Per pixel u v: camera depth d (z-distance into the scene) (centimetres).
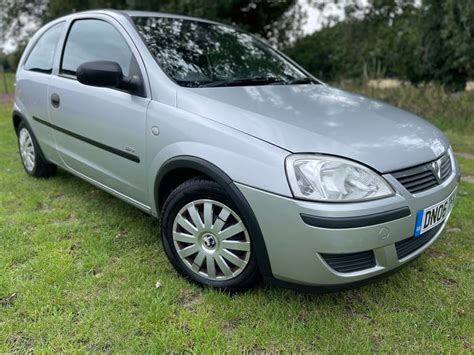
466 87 1055
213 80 273
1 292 229
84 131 304
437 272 261
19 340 196
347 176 190
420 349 197
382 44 1128
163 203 259
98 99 285
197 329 204
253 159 200
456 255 282
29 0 1458
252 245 213
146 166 255
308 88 295
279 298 229
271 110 229
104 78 252
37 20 1488
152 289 236
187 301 229
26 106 388
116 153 278
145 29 291
